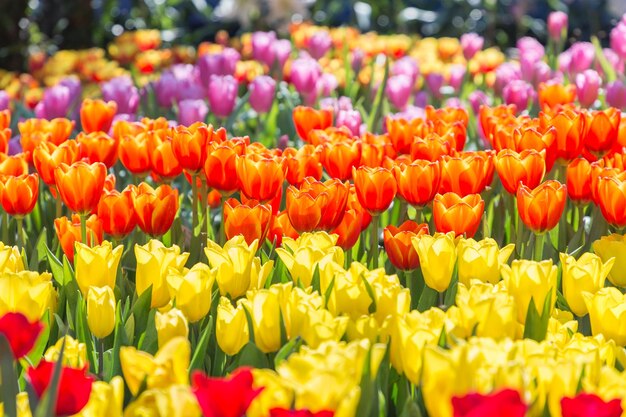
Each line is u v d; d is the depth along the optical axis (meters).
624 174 2.75
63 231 2.74
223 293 2.24
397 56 7.43
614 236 2.54
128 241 3.18
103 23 11.98
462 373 1.52
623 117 3.37
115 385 1.60
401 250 2.52
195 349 2.10
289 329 1.97
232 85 4.54
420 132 3.48
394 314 2.01
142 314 2.20
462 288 1.96
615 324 1.99
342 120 4.04
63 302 2.44
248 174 2.73
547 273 2.07
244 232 2.64
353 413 1.53
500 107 3.77
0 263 2.23
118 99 4.72
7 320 1.62
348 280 2.03
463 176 2.84
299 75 5.12
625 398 1.58
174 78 5.00
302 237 2.42
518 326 1.99
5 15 9.15
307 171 3.04
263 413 1.52
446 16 13.23
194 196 3.01
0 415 1.58
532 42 6.67
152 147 3.08
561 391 1.62
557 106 3.72
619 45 5.99
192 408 1.46
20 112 5.43
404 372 1.86
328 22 13.04
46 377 1.52
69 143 3.13
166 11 13.34
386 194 2.70
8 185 2.76
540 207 2.59
